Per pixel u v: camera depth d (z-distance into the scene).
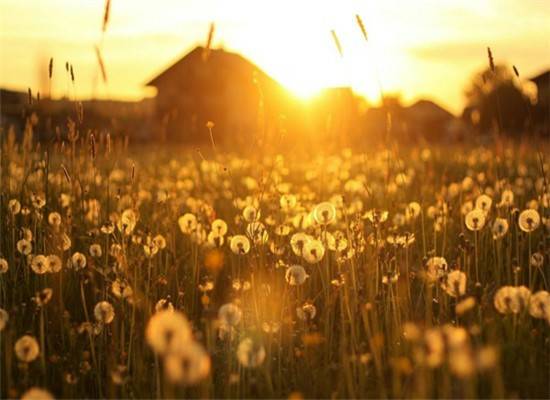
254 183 8.09
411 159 12.45
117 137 6.36
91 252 4.45
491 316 3.79
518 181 7.59
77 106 5.12
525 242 5.09
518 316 3.87
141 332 3.87
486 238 4.97
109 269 4.22
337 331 4.06
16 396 3.28
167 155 13.88
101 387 3.59
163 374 3.54
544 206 5.20
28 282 4.36
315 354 3.73
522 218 4.34
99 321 3.79
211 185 9.22
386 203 6.11
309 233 5.36
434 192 7.49
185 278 4.58
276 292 4.27
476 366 2.53
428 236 5.45
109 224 4.64
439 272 3.98
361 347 3.60
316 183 9.34
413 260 5.05
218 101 32.16
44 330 3.97
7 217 4.95
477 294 4.14
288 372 3.66
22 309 4.04
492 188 7.78
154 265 4.64
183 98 32.31
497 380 3.03
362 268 4.39
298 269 3.98
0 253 4.70
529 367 3.48
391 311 4.18
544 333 3.92
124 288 3.89
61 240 4.50
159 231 5.47
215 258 4.32
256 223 4.56
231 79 32.38
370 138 10.65
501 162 7.70
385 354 3.68
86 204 5.61
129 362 3.62
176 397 3.37
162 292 4.45
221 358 3.83
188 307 4.30
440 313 3.93
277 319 4.12
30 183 6.05
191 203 6.85
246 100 32.22
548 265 4.63
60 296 3.96
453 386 3.35
